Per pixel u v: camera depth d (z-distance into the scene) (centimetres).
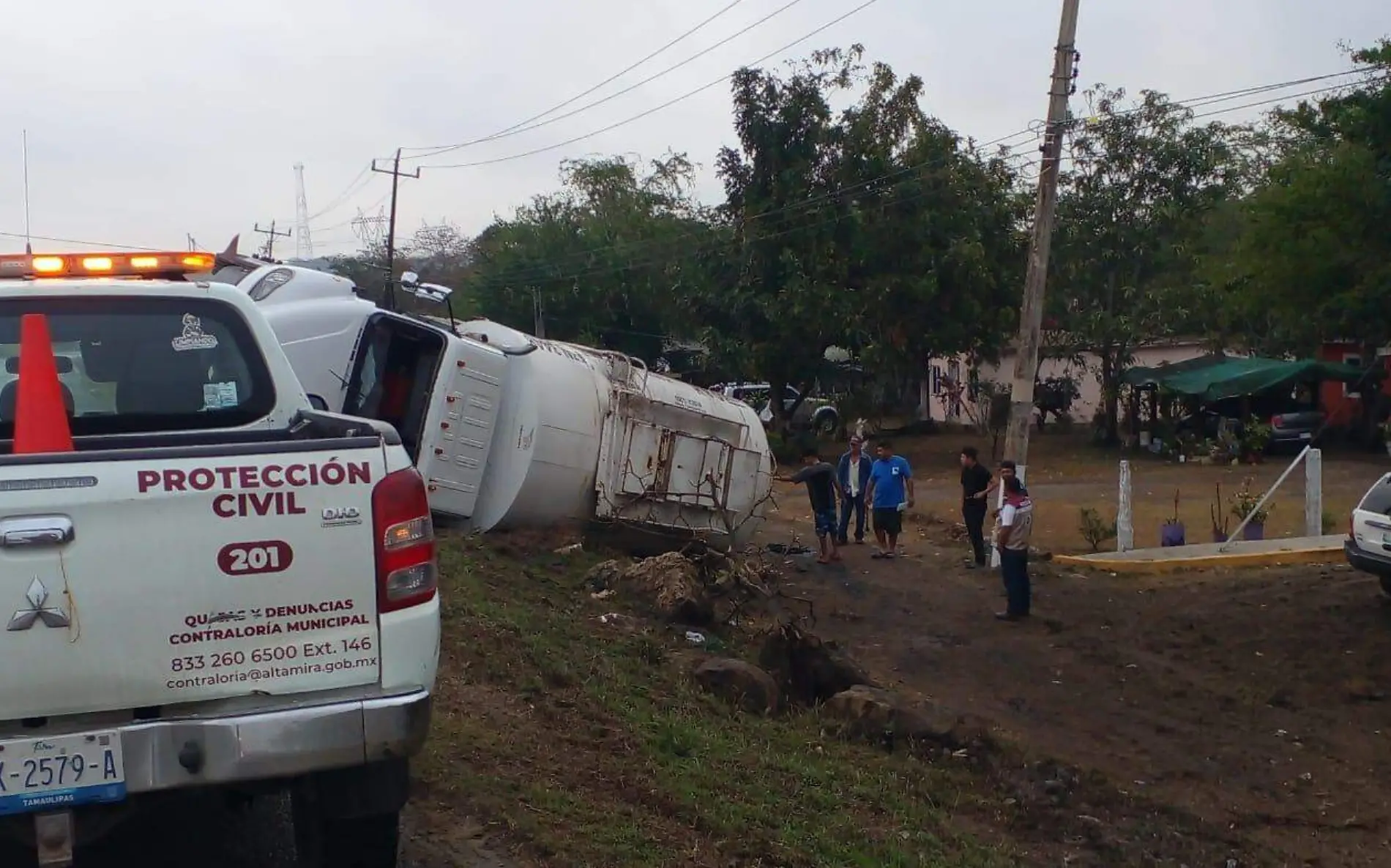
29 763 354
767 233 3622
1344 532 2030
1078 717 1120
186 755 366
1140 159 3881
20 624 352
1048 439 4203
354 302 1401
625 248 5203
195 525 369
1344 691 1184
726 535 1730
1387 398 3438
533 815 571
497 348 1510
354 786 410
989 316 3759
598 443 1582
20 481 353
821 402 4356
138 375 493
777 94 3653
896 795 791
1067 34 1712
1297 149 3102
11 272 485
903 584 1656
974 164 3688
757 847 594
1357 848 855
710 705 905
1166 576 1705
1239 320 3675
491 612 998
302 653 381
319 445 384
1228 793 950
